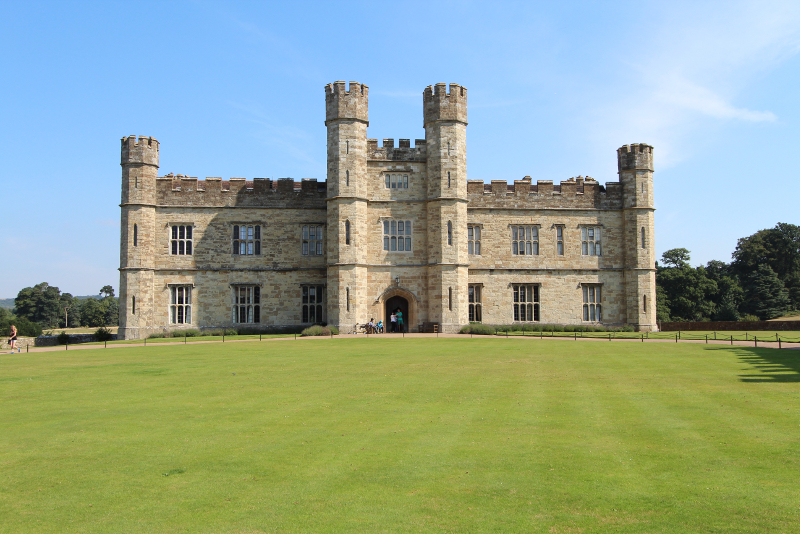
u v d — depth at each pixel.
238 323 50.38
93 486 9.84
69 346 39.38
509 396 16.84
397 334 46.28
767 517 8.31
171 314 50.00
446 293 47.69
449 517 8.51
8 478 10.24
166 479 10.10
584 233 52.59
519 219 52.16
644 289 51.38
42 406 15.98
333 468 10.56
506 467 10.52
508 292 51.75
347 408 15.35
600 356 27.30
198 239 50.47
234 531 8.16
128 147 49.22
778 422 13.27
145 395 17.48
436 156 48.66
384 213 49.53
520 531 8.04
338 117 47.78
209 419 14.23
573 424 13.40
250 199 51.12
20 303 126.19
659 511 8.59
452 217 48.12
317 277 51.00
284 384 19.34
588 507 8.77
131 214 48.91
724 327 51.47
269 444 12.04
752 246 87.44
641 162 52.22
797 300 84.56
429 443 11.99
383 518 8.50
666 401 15.81
